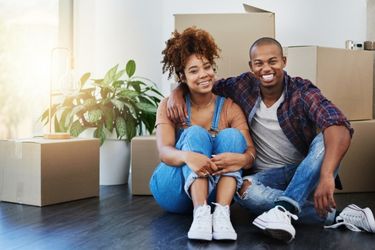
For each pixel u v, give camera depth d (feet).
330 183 4.91
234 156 5.28
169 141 5.80
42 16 9.61
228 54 7.83
